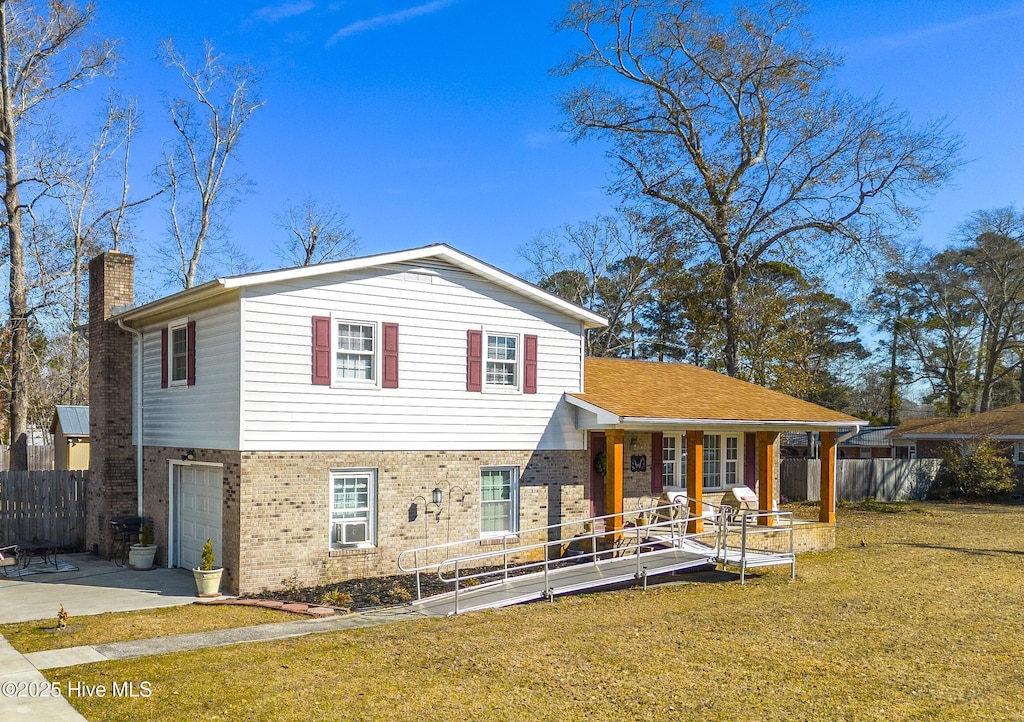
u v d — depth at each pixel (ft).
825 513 78.33
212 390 54.54
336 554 54.34
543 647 38.52
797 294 149.59
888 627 43.24
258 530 51.29
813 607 48.37
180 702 29.76
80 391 139.74
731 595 52.31
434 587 53.67
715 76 118.73
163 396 61.98
